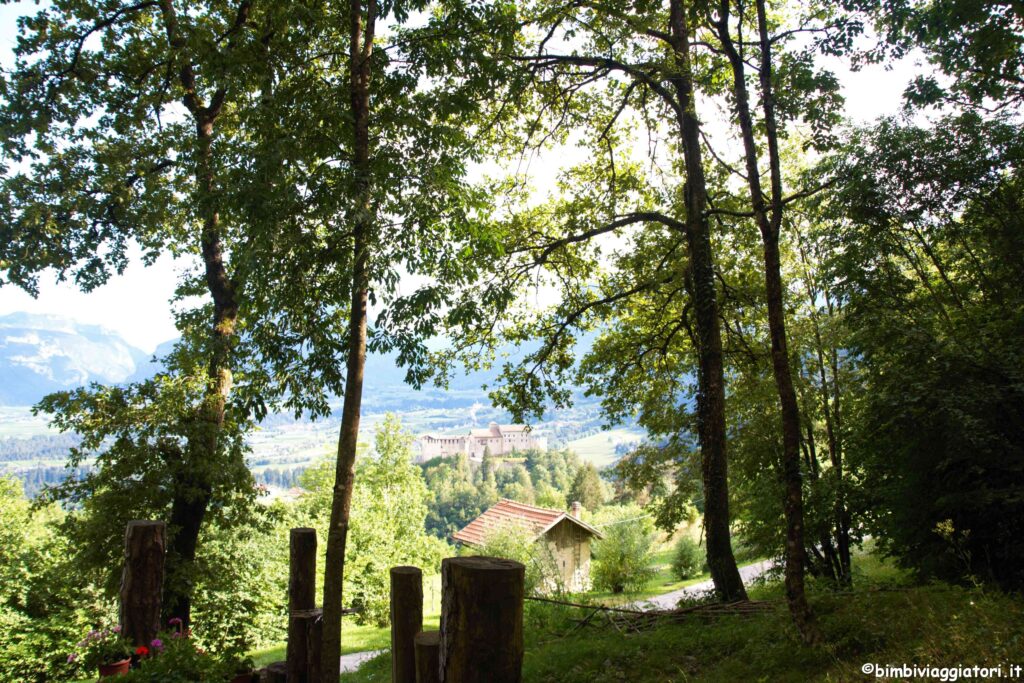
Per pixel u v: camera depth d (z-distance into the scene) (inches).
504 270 509.4
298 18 343.3
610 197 575.8
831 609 285.1
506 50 394.0
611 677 281.6
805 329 584.1
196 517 538.3
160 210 546.6
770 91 305.1
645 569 1082.1
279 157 302.8
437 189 304.5
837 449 562.3
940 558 339.6
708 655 283.3
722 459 448.5
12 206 509.0
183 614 516.7
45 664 476.7
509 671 131.9
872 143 432.8
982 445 306.0
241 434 569.0
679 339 611.5
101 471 519.2
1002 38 399.5
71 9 502.0
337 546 282.0
